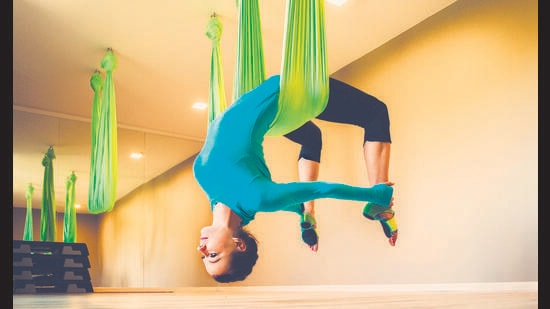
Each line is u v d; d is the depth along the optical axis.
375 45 4.02
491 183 2.97
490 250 2.91
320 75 2.18
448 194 3.22
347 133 4.03
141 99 5.31
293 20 2.21
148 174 5.97
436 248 3.24
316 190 2.44
